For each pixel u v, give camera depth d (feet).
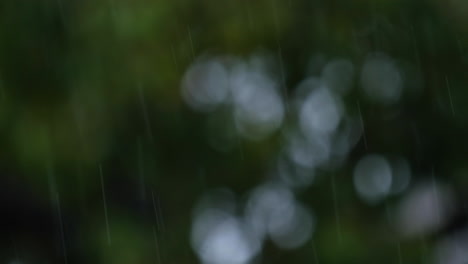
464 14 39.81
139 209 41.14
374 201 43.83
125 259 39.86
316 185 43.39
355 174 43.80
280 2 37.32
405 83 41.88
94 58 34.37
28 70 34.50
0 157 35.40
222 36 36.27
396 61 41.04
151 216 41.19
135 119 37.09
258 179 42.55
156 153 39.22
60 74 34.53
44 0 34.55
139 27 34.45
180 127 39.01
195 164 41.24
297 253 42.47
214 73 38.70
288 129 42.19
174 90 36.17
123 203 40.63
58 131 34.76
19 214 42.65
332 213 43.16
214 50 36.96
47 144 34.65
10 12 34.53
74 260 41.32
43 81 34.58
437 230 43.65
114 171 38.86
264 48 38.29
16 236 43.21
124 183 39.91
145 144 38.22
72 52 34.50
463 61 40.83
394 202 43.88
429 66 41.24
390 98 42.45
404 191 44.19
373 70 41.01
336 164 43.70
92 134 35.01
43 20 34.53
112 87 34.55
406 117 43.11
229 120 41.14
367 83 41.47
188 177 41.37
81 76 34.47
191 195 41.75
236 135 41.52
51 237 42.39
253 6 36.68
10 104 34.53
